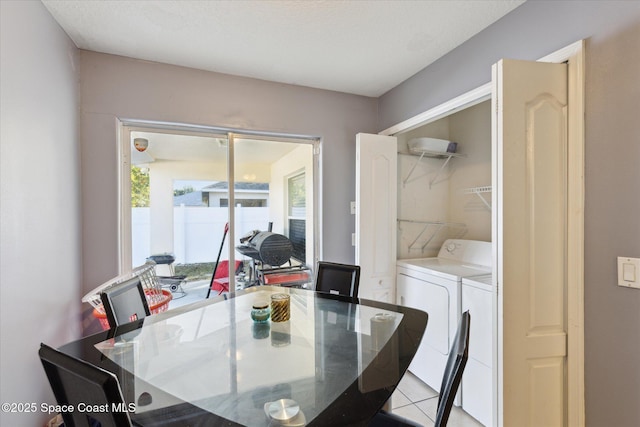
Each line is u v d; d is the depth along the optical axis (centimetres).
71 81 202
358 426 83
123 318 160
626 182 123
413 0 165
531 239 141
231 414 88
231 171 268
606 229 130
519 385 139
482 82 193
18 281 141
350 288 217
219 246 268
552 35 151
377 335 143
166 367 115
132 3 167
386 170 273
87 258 219
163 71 236
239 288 274
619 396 125
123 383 104
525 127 139
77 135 210
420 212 306
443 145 287
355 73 254
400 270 269
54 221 177
